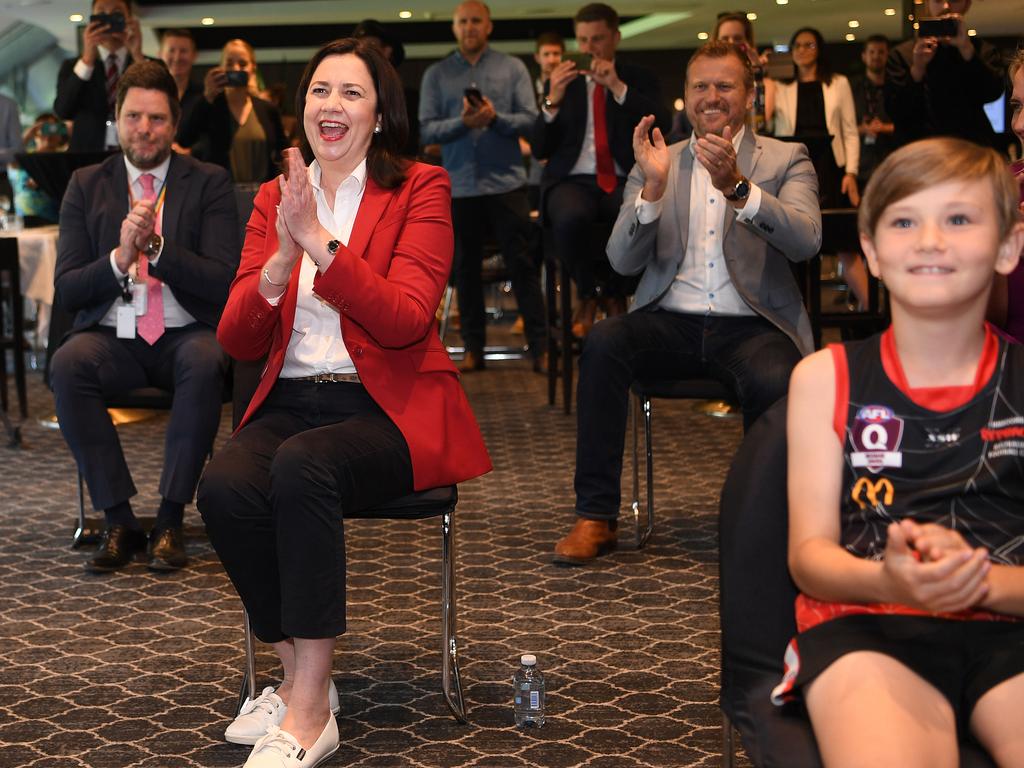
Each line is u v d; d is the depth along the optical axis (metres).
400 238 2.55
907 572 1.33
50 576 3.48
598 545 3.57
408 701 2.61
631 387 3.59
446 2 13.61
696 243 3.48
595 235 5.35
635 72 5.52
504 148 6.49
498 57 6.52
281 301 2.53
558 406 5.98
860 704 1.39
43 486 4.56
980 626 1.49
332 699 2.54
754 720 1.54
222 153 6.11
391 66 2.60
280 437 2.48
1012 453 1.52
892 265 1.51
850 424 1.56
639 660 2.82
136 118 3.51
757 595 1.62
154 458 5.00
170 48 6.06
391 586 3.38
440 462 2.45
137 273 3.47
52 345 3.68
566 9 14.20
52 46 15.66
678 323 3.49
